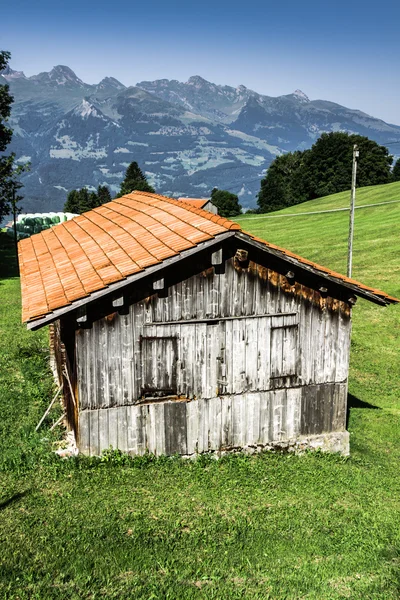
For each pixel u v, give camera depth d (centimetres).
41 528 1017
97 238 1656
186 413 1381
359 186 11031
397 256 4575
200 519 1089
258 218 9006
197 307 1354
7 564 905
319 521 1138
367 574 973
